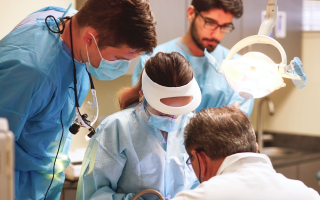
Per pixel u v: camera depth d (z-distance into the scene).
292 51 3.29
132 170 1.30
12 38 1.18
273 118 3.74
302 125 3.54
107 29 1.12
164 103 1.18
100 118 2.65
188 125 1.14
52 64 1.19
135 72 2.10
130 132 1.30
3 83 1.10
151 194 1.32
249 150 1.06
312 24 3.39
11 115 1.11
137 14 1.10
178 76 1.19
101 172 1.27
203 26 2.11
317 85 3.42
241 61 1.06
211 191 0.94
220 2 1.99
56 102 1.29
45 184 1.41
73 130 1.31
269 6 1.16
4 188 0.55
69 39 1.24
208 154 1.07
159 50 2.26
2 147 0.54
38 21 1.25
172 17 2.47
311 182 3.20
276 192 0.94
